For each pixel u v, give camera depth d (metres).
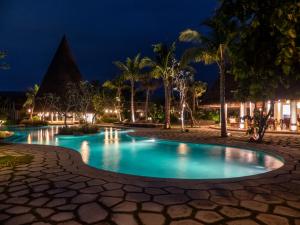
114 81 40.31
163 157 11.40
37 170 6.79
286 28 2.27
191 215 3.83
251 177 5.99
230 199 4.50
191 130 21.94
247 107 25.03
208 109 37.91
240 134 17.75
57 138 18.38
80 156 8.89
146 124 27.97
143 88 36.91
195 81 35.31
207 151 12.35
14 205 4.27
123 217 3.77
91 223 3.58
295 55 2.43
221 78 16.25
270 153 9.88
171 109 34.62
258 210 4.01
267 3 2.45
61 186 5.31
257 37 2.65
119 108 40.47
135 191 4.96
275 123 19.62
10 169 6.91
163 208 4.10
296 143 12.37
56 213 3.93
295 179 5.81
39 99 41.59
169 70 23.84
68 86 34.94
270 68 2.74
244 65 2.87
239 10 2.67
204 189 5.07
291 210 4.01
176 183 5.50
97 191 4.97
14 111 41.84
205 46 16.20
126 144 15.44
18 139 17.78
